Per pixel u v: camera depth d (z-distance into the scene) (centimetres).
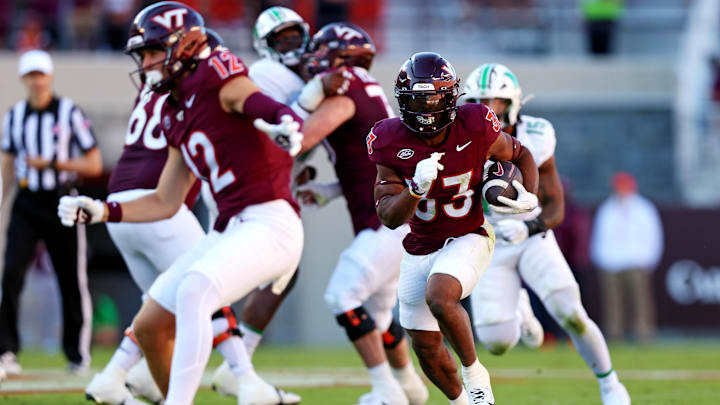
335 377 2325
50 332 4084
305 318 4319
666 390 2048
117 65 4544
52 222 2358
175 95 1366
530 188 1316
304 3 4816
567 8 5278
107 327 4303
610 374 1598
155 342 1360
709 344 4009
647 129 5053
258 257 1312
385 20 5044
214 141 1331
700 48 5112
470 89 1583
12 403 1708
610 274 3869
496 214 1642
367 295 1638
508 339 1695
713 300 4234
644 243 3828
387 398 1647
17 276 2342
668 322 4200
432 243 1314
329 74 1580
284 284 1399
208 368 2686
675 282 4216
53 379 2222
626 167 5012
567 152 5012
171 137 1384
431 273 1270
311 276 4325
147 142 1609
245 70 1327
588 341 1588
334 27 1706
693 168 4956
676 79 5084
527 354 3381
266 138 1345
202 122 1333
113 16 4769
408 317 1341
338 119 1588
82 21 4759
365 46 1702
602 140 5034
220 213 1362
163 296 1338
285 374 2428
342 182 1675
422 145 1247
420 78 1205
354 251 1639
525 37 5253
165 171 1432
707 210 4250
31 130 2370
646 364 2866
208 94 1318
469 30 5178
